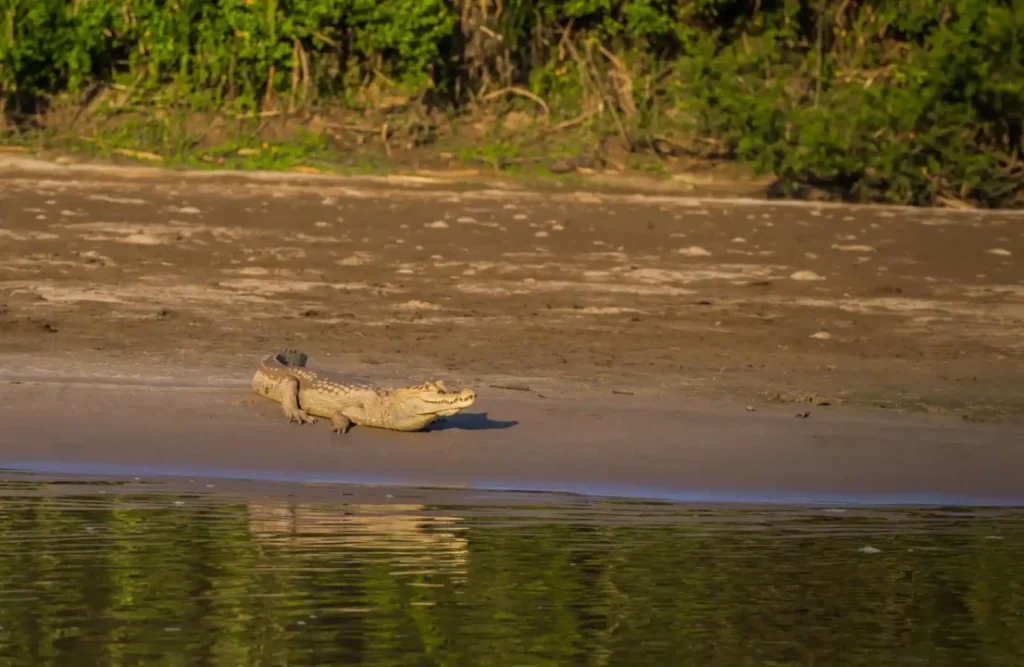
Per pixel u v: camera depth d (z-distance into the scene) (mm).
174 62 109312
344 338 52062
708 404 43781
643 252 71750
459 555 27844
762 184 104125
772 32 111312
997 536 30438
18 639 22031
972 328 58719
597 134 109438
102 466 35688
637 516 31984
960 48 102062
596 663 21453
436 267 66000
